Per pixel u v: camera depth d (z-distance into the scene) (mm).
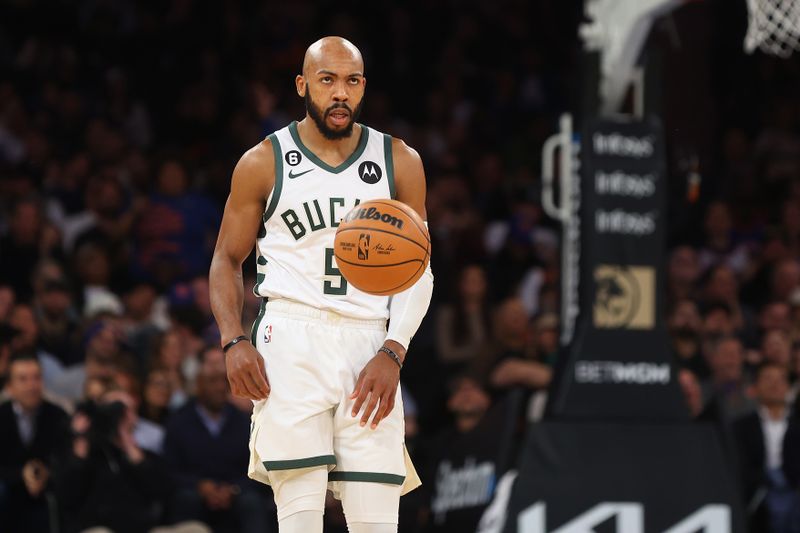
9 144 26203
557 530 14438
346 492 8961
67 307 20078
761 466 18125
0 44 29375
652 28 15195
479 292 22281
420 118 31156
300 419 8797
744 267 25875
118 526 15922
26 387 16328
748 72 30156
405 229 8477
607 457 14641
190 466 17125
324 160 8945
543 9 33469
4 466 16094
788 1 14648
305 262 8938
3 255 21938
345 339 8945
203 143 28438
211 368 17234
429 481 17375
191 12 30750
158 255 23375
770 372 18938
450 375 21719
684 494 14617
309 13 32094
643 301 15039
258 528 16734
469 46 32719
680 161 16719
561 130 16078
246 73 29984
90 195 23766
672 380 14961
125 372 17938
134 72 29578
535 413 18844
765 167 28375
